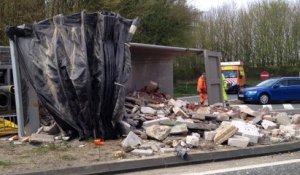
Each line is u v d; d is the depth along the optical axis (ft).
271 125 40.83
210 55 51.21
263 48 198.29
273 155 33.40
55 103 35.42
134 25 36.99
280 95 97.35
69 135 35.50
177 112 41.63
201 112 43.86
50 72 35.24
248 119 44.09
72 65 34.81
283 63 197.98
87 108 34.99
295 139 37.58
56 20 35.70
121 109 35.68
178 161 29.48
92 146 32.83
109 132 35.70
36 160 28.43
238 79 144.56
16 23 83.35
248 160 31.37
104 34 35.37
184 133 35.04
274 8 198.18
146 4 122.72
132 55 49.49
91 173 26.68
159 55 51.06
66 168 26.32
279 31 197.16
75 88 34.60
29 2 86.12
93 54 35.27
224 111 45.83
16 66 36.50
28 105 37.11
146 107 41.83
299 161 30.96
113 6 102.12
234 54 200.95
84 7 95.14
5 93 40.04
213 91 51.75
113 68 35.53
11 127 39.58
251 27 199.62
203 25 192.85
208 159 30.58
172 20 135.74
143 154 29.91
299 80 99.71
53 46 35.32
